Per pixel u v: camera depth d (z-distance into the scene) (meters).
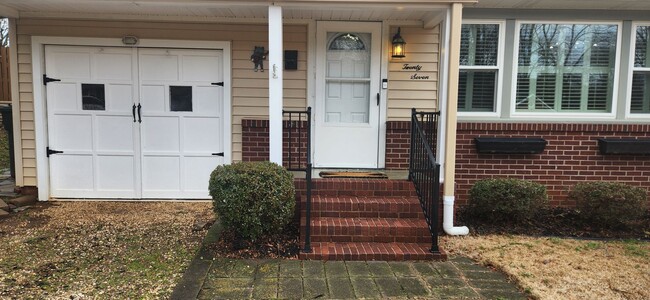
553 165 6.03
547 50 6.04
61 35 5.93
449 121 4.93
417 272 4.03
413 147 5.19
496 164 6.03
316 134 6.10
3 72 11.01
